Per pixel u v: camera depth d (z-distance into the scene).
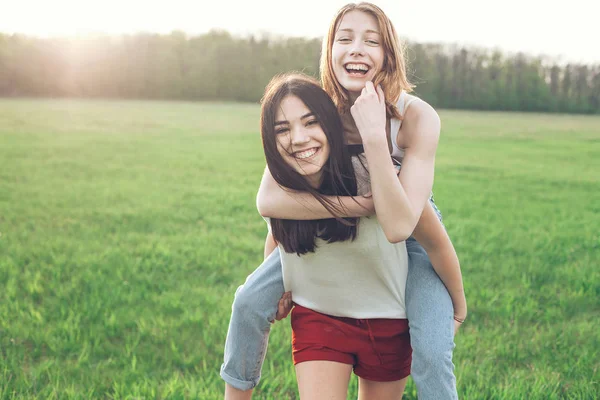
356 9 2.46
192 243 8.32
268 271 2.71
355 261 2.47
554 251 8.12
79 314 5.20
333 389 2.51
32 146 20.91
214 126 33.72
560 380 4.09
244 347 2.72
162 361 4.42
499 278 6.80
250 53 72.88
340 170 2.37
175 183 14.13
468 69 68.25
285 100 2.33
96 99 63.78
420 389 2.39
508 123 44.00
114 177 14.80
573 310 5.79
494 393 3.77
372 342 2.56
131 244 8.12
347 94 2.54
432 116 2.42
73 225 9.33
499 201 12.66
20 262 6.96
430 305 2.46
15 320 5.14
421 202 2.28
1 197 11.61
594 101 67.19
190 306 5.63
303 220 2.43
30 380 4.03
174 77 71.75
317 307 2.60
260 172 16.55
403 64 2.50
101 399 3.81
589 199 13.41
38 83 65.56
